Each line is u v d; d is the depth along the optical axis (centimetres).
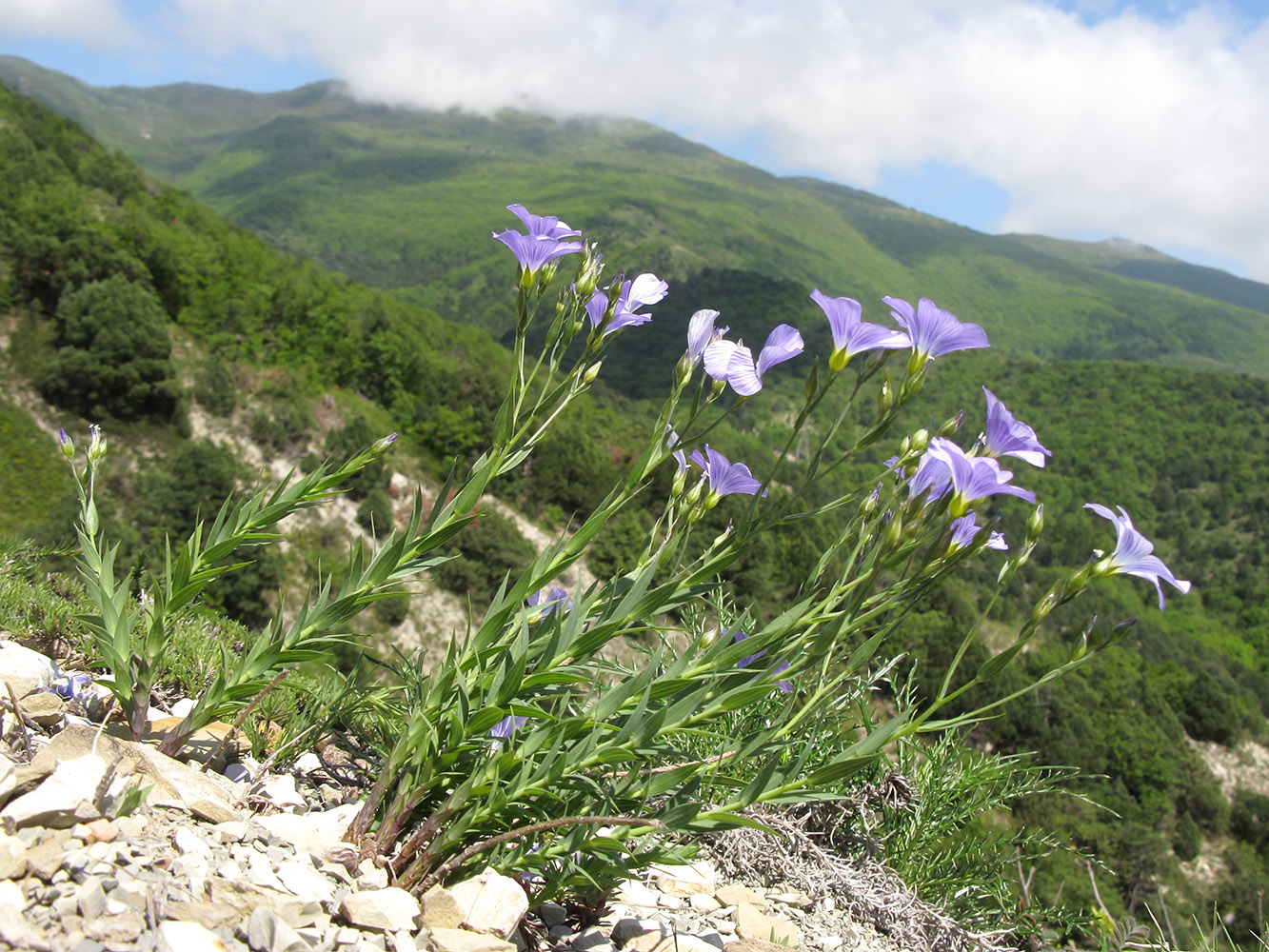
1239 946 342
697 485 233
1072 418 15462
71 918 150
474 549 4612
